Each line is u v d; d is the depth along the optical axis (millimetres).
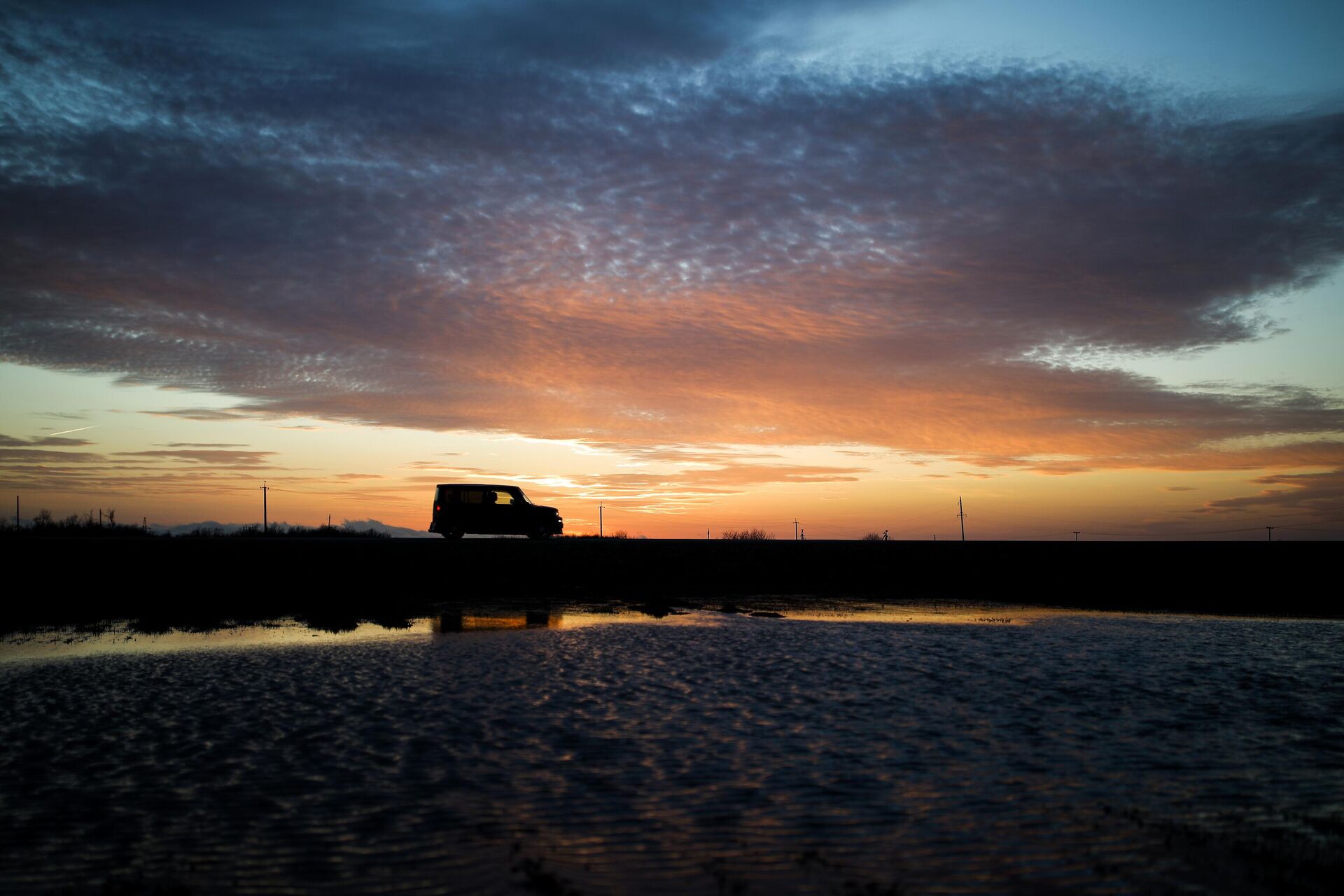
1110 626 21172
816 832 7965
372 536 45688
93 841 7734
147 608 22031
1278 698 13492
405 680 14367
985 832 8016
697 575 28078
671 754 10266
